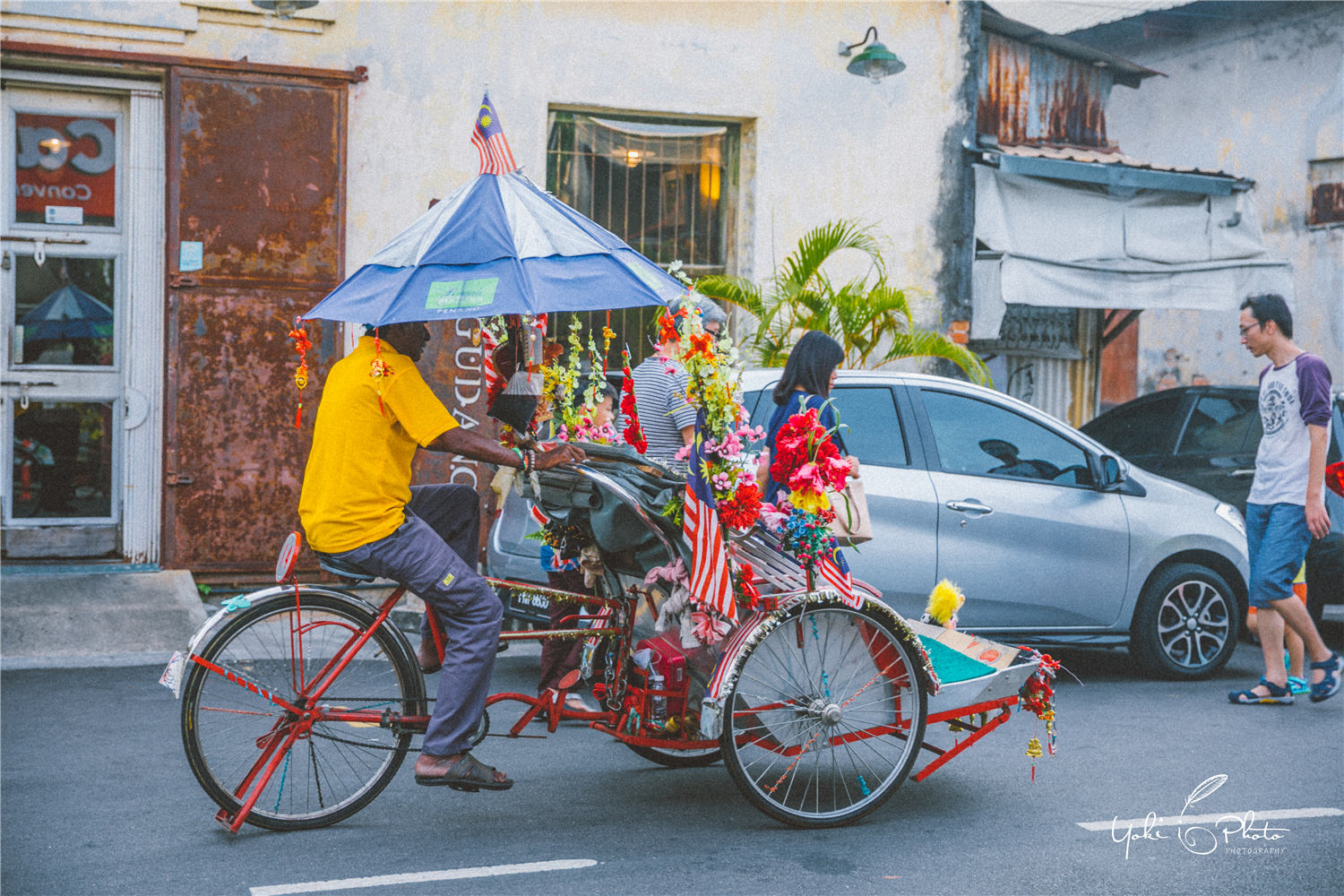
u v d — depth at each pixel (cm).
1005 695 453
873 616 430
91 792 448
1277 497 618
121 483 826
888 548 622
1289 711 612
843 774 463
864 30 969
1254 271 1064
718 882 367
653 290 380
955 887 367
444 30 865
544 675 442
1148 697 648
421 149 863
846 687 435
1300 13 1296
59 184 808
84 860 377
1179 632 698
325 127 823
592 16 902
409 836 406
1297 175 1312
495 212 393
